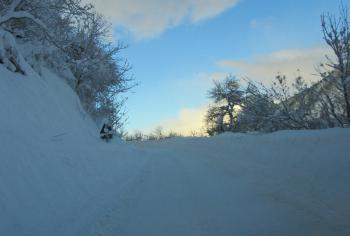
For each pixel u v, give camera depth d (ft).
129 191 32.60
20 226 19.71
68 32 68.03
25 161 26.22
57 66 67.26
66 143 38.70
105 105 83.46
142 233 21.26
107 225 22.81
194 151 67.92
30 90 42.06
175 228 21.83
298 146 40.22
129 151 59.52
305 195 25.73
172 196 29.96
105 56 76.07
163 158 61.05
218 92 194.70
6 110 32.65
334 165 30.71
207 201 27.48
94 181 32.96
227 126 195.72
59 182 27.63
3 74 38.11
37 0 51.11
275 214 22.89
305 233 19.38
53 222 21.88
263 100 66.54
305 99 63.05
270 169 35.78
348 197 23.66
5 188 21.70
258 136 57.77
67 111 53.06
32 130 34.24
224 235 20.12
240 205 25.59
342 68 55.21
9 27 51.67
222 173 38.55
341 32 55.21
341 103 58.29
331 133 40.45
